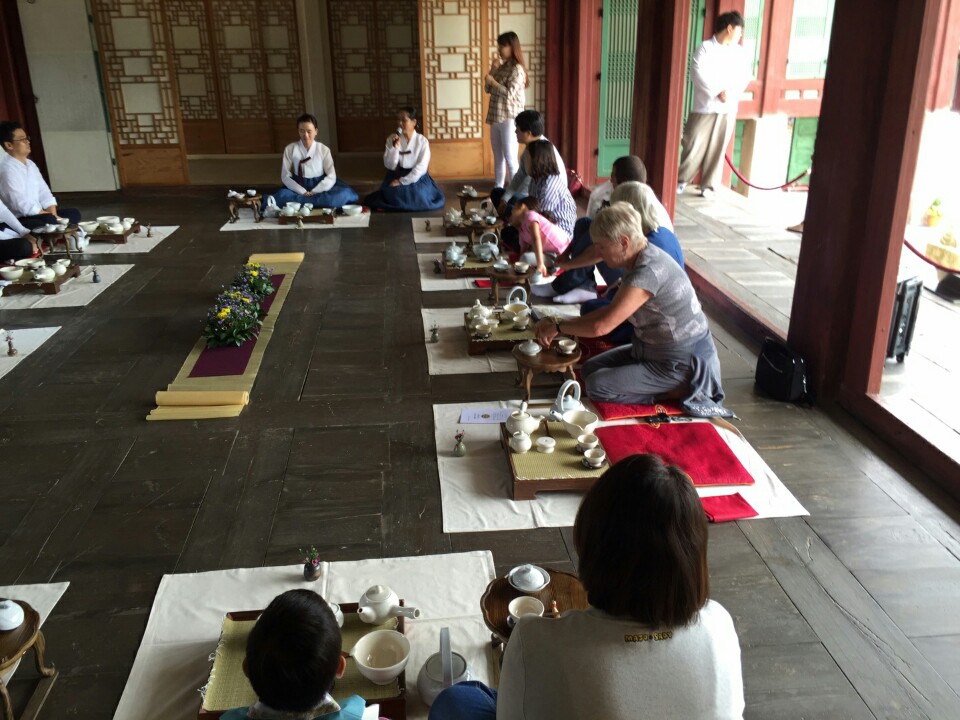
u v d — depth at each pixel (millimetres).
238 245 6305
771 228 6523
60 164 8289
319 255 6004
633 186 3676
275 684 1344
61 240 6090
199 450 3213
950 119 5844
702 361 3381
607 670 1122
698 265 5574
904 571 2496
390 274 5520
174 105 8273
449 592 2383
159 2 7910
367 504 2850
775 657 2160
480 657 2129
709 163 7562
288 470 3068
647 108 5688
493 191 6738
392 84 10062
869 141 3199
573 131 8453
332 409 3553
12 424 3438
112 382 3844
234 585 2430
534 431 3160
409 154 7398
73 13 7809
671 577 1106
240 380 3834
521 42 8484
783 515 2771
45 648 2205
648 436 3219
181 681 2072
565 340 3568
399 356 4117
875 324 3279
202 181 8773
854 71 3172
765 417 3467
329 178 7145
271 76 9906
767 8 7449
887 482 2977
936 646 2199
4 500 2881
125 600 2387
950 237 4852
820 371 3549
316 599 1434
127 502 2869
